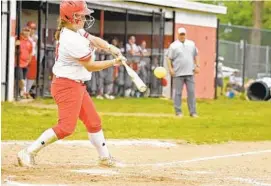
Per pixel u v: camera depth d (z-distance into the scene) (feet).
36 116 78.54
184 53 85.92
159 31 129.08
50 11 112.68
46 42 107.14
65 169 40.65
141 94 125.70
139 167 42.98
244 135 66.39
